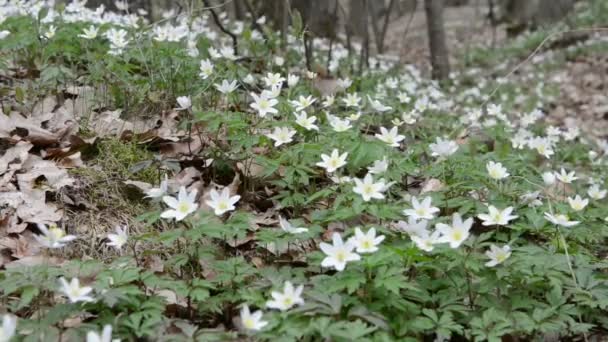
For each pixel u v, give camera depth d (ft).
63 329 1.72
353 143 2.46
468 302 1.98
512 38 10.80
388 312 1.82
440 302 1.90
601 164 3.94
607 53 8.52
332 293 1.81
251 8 4.58
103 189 2.54
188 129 2.91
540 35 9.75
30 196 2.38
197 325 1.87
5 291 1.73
